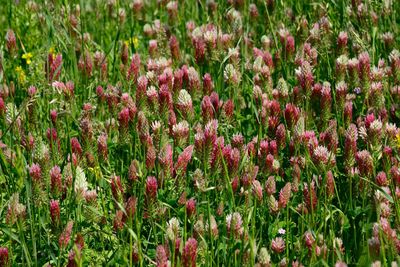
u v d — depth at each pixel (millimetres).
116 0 10656
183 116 7059
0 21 11125
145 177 6504
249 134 7938
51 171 6262
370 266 5340
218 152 6328
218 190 6496
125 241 6043
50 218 6125
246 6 10414
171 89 7676
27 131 7754
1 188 7102
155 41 9539
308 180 6098
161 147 6793
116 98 7766
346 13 9625
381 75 8086
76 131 7898
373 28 8742
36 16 10883
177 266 5324
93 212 6344
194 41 8891
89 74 9125
